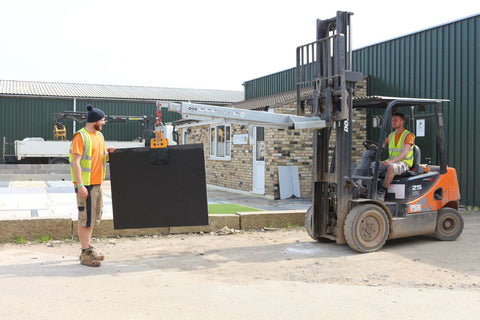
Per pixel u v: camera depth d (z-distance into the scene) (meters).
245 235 8.41
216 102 33.44
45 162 26.25
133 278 5.38
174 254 6.84
